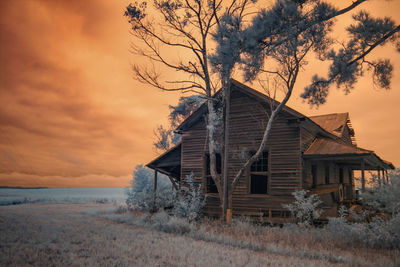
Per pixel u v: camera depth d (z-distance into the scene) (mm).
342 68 12141
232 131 16250
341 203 15703
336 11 9859
